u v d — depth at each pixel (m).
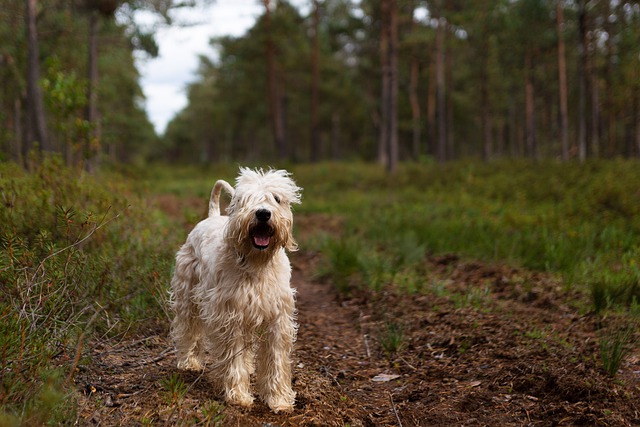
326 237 5.29
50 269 2.32
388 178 10.62
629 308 2.89
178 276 2.30
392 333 2.71
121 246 3.11
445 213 6.26
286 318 2.06
